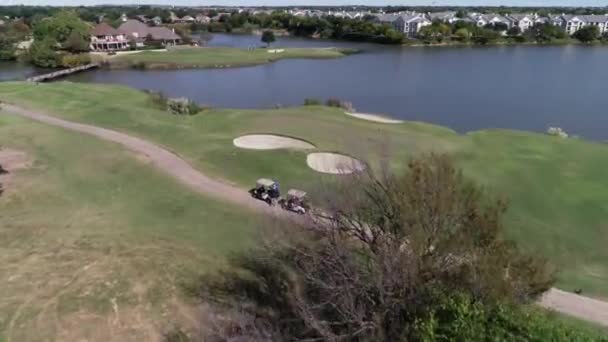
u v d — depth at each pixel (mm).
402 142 34781
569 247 22312
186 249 20500
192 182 27922
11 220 23031
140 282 18094
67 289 17625
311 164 30422
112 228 22344
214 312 16078
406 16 166375
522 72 90000
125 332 15578
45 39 100375
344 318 10828
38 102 47875
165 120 41719
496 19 171875
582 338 8195
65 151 33094
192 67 93625
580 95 69000
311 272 12641
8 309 16469
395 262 10898
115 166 30328
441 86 75375
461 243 11023
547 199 26922
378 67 96062
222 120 41312
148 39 123562
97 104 47312
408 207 11930
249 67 95188
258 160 30906
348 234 13625
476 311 8641
